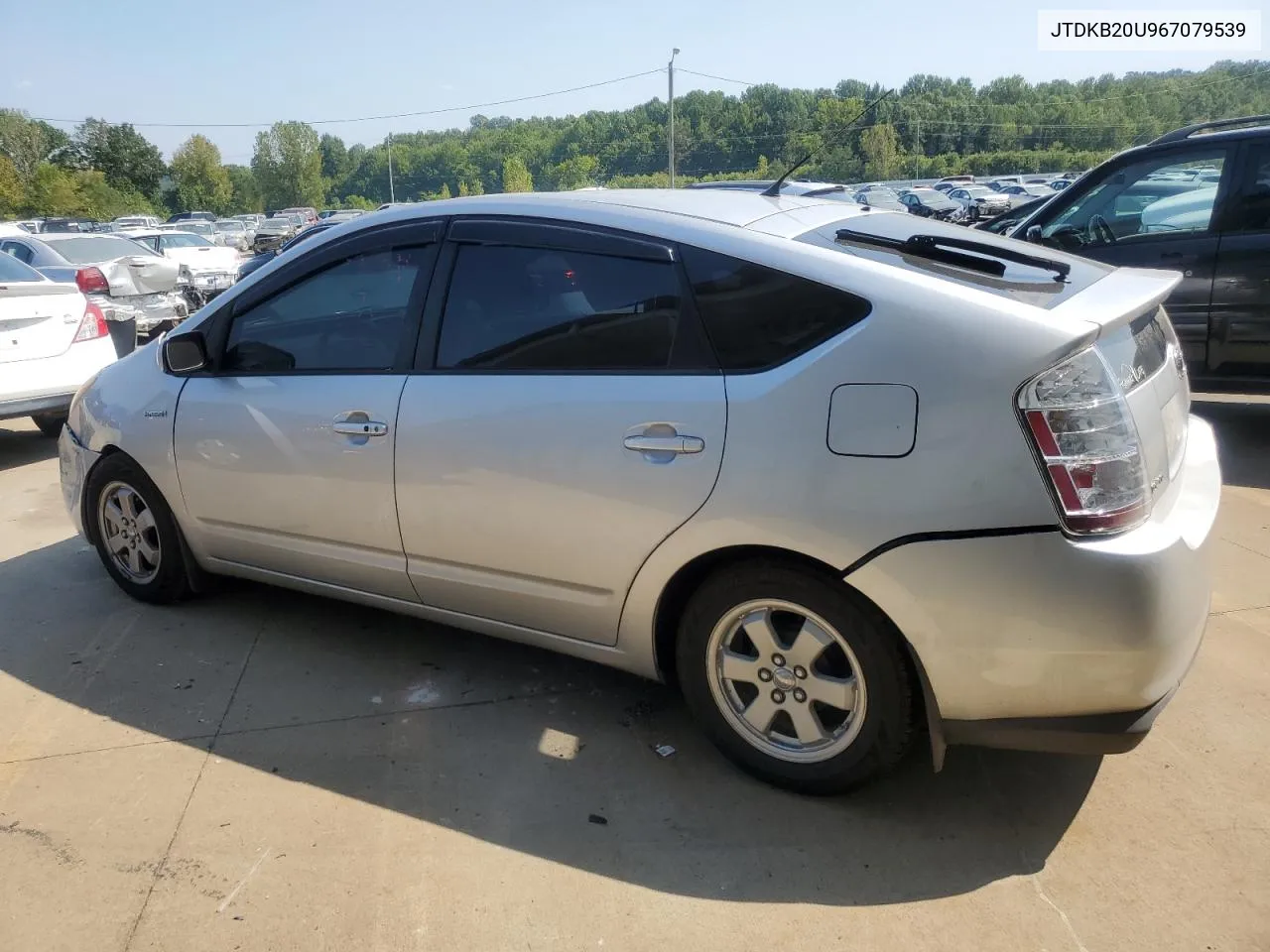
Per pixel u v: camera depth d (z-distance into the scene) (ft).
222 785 9.10
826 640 8.21
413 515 10.09
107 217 239.50
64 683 11.10
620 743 9.74
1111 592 7.08
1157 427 8.07
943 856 7.98
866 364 7.69
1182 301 19.19
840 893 7.58
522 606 9.83
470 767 9.37
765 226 8.99
